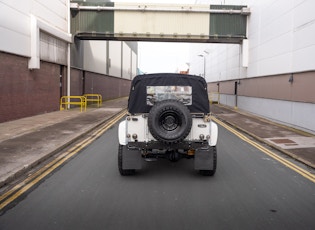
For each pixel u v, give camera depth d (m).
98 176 7.92
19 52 17.70
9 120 17.20
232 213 5.62
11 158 9.10
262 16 23.27
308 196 6.63
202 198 6.40
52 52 23.12
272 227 5.07
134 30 27.81
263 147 12.22
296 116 16.92
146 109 8.09
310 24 15.38
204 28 27.73
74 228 4.95
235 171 8.60
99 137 13.92
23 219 5.28
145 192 6.73
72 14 27.81
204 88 8.04
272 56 20.78
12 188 6.91
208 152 7.75
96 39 29.98
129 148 7.69
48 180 7.53
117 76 52.78
